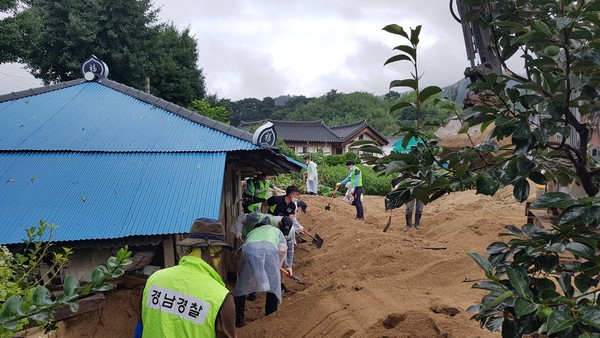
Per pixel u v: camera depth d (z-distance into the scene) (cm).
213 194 564
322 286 689
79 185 571
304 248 1013
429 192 259
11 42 1237
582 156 250
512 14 270
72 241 495
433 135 255
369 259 786
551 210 493
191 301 286
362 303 580
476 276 659
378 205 1914
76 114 716
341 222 1191
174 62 2691
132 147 645
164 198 557
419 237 1040
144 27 2359
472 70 321
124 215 531
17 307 259
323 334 533
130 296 583
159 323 287
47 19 2123
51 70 2217
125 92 788
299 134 4550
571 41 243
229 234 831
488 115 248
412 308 539
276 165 885
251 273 589
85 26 2122
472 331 454
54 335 514
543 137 227
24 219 516
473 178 244
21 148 620
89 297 518
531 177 248
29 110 716
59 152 625
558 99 240
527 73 265
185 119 721
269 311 634
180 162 619
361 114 9075
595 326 173
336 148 4809
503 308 216
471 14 284
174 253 575
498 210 1305
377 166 265
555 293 200
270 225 646
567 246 207
